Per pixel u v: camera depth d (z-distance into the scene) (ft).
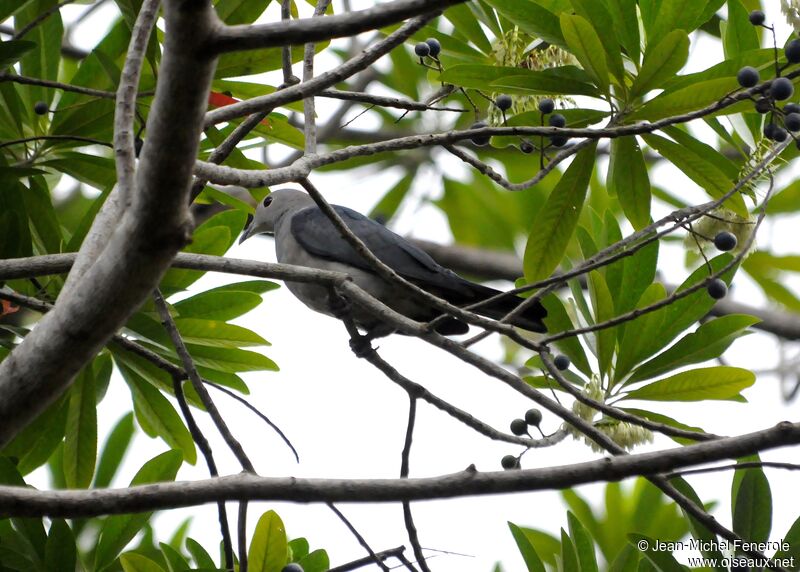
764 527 27.02
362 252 24.73
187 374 24.80
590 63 27.58
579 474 18.56
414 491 18.53
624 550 28.99
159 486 18.16
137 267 16.79
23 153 32.71
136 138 27.91
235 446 23.34
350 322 26.53
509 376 24.64
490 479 18.57
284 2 28.66
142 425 33.17
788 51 26.03
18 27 33.14
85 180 32.65
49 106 33.30
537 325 29.04
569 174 29.66
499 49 31.73
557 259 30.07
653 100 28.22
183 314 32.07
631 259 31.14
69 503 17.66
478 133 26.27
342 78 23.65
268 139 33.47
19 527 25.89
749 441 18.48
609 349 30.12
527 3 28.55
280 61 31.37
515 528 28.12
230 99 29.43
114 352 31.19
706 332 30.01
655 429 24.04
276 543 25.70
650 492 37.76
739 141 35.96
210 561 28.86
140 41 19.60
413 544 23.72
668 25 28.63
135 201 16.26
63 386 18.21
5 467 25.86
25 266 24.47
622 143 29.94
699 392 29.55
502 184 26.55
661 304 24.84
